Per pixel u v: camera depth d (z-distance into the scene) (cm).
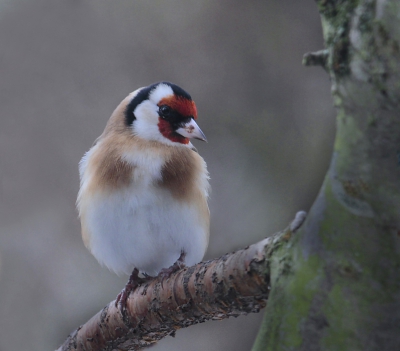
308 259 339
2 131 1220
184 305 488
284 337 344
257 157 1271
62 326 1115
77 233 1173
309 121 1284
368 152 308
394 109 293
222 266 440
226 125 1285
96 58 1276
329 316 330
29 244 1153
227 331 1202
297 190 1252
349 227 321
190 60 1300
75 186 1202
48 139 1224
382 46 289
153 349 1168
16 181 1192
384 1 287
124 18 1301
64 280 1139
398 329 318
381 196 309
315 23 1312
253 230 1215
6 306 1113
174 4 1315
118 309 560
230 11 1324
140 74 1275
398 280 314
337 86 313
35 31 1281
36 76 1260
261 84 1302
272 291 358
